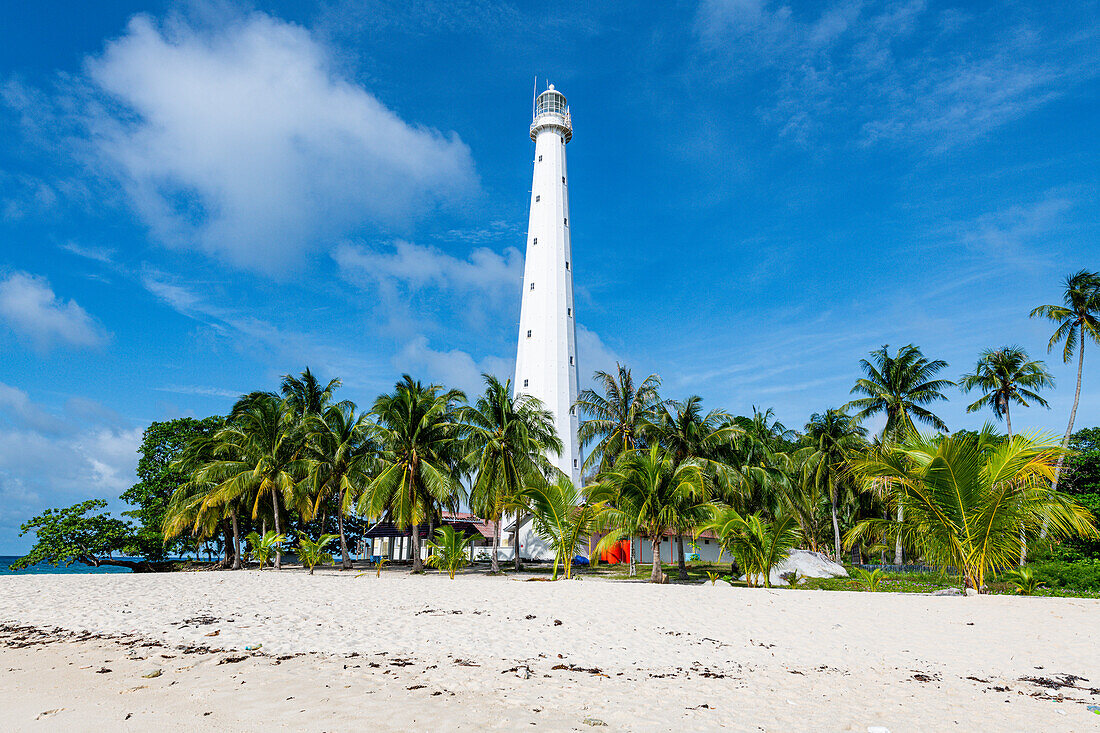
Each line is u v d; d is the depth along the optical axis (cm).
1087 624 1459
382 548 6269
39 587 2233
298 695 882
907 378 4809
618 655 1181
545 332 5750
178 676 996
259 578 2716
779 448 5488
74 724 750
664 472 3088
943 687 977
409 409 4097
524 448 4078
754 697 913
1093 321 4169
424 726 748
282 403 4678
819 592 2077
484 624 1482
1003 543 1994
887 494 2203
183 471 5019
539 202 6122
